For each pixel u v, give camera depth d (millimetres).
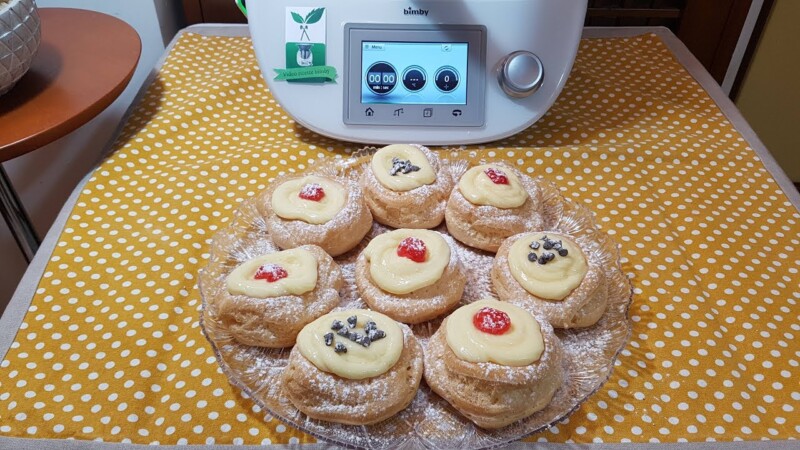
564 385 355
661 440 343
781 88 905
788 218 494
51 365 376
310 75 515
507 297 406
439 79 512
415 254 409
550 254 408
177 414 353
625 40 708
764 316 415
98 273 438
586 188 519
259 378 365
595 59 680
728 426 350
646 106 617
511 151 543
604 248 447
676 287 433
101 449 335
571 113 606
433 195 474
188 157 548
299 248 420
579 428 348
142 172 528
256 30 513
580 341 388
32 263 444
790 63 874
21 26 490
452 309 416
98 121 727
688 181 528
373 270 408
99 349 386
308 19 506
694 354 388
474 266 454
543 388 341
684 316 413
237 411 355
